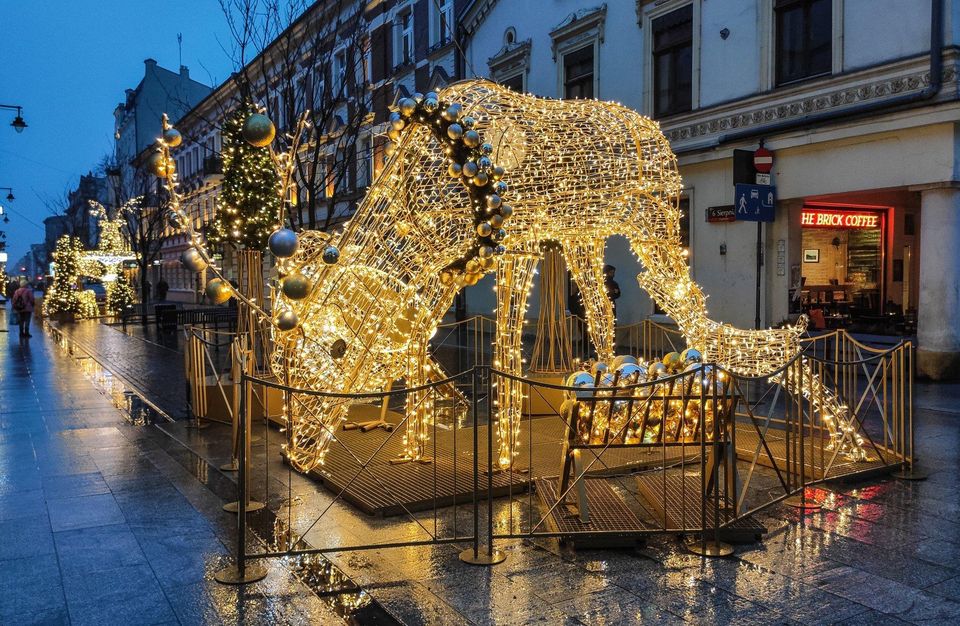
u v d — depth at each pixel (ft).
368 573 12.47
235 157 39.32
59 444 22.36
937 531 14.10
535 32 51.52
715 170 39.60
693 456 18.85
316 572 12.55
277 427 24.54
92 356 48.34
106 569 12.76
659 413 14.75
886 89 31.53
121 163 140.46
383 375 16.92
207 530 14.67
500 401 17.90
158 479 18.40
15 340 60.90
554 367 26.61
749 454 19.12
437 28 62.39
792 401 20.45
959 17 29.55
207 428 24.64
